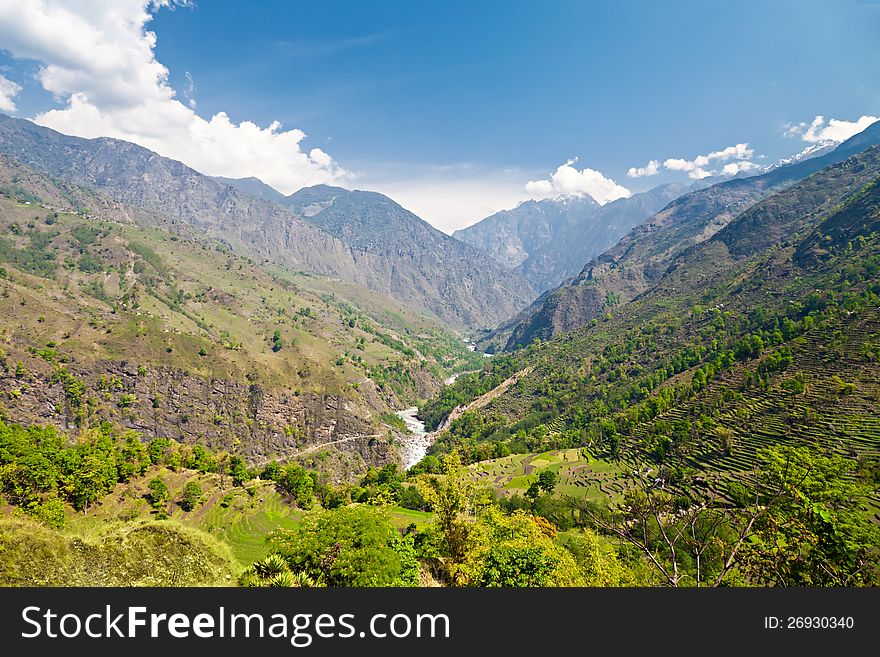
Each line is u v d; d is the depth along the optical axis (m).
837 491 16.12
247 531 67.62
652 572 20.41
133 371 147.62
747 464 70.25
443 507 31.58
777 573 15.80
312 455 152.62
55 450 64.88
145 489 71.75
